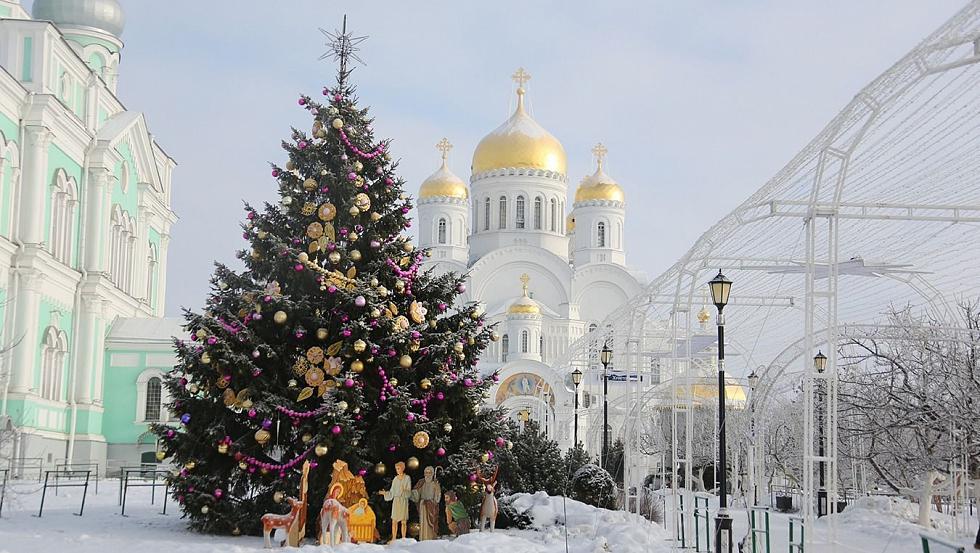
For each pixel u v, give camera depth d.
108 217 57.25
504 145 90.38
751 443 37.19
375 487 21.66
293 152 22.88
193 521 21.38
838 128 14.11
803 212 17.84
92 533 20.42
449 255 92.12
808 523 16.19
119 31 65.69
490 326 23.03
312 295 21.78
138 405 56.81
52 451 50.50
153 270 69.75
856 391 27.66
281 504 20.77
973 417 22.28
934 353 23.94
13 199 48.28
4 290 46.84
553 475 29.89
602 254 91.06
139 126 62.22
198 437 20.75
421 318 22.02
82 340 54.41
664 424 53.00
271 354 20.62
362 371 21.44
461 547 17.78
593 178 92.69
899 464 28.41
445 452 21.31
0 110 46.69
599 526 22.67
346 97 23.38
